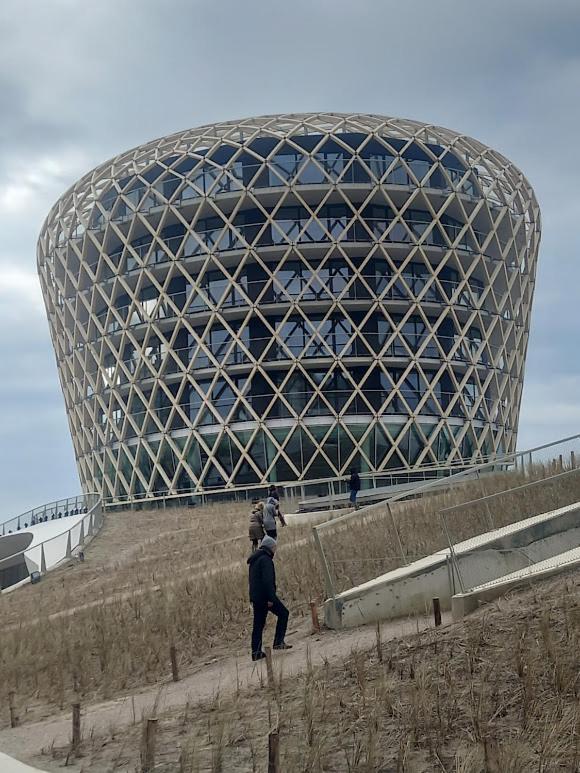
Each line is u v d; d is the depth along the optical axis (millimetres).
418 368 59594
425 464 59500
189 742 8414
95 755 8758
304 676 10094
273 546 12719
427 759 7215
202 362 59969
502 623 10086
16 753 9625
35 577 31812
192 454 59812
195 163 61594
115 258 63406
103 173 64062
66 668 15055
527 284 66188
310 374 59500
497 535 14156
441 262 60281
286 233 59906
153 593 21234
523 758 6820
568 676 8086
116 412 64188
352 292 59938
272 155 58844
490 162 64875
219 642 15305
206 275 60812
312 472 58438
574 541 14703
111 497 64062
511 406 65375
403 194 60000
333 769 7289
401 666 9586
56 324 68438
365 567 14773
